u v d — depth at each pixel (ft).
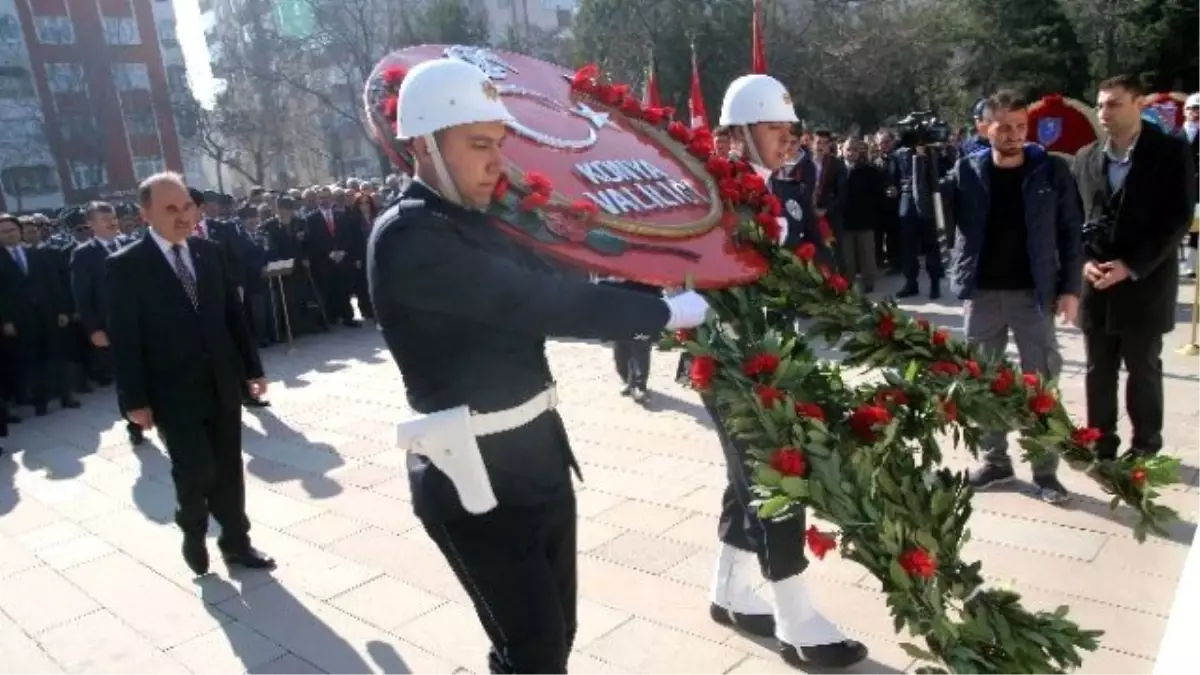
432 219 6.25
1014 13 84.07
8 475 20.54
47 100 128.26
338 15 97.25
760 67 10.49
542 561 7.08
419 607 12.32
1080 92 84.38
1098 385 14.11
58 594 13.76
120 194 112.06
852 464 6.56
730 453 9.42
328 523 15.53
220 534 14.42
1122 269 13.14
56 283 27.09
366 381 26.68
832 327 7.91
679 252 6.97
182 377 12.90
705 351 6.89
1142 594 10.77
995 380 7.75
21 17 125.80
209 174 173.37
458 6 90.12
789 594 9.86
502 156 7.03
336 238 36.63
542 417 7.16
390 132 6.98
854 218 31.01
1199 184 21.40
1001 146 13.09
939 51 84.33
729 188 8.05
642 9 75.51
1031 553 11.94
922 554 6.20
